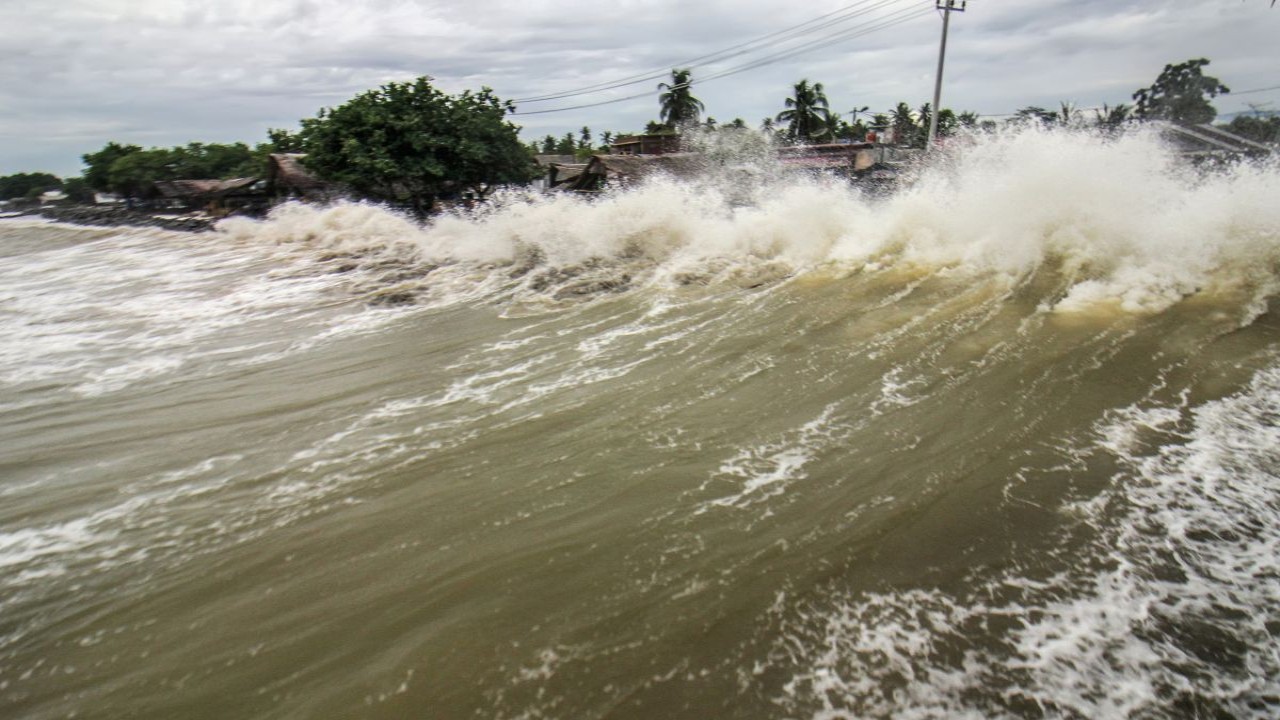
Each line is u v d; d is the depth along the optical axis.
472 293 14.51
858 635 4.06
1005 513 5.12
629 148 39.53
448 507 5.78
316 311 14.15
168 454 7.39
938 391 7.27
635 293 12.83
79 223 52.16
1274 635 3.90
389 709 3.78
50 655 4.46
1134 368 7.42
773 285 12.24
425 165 29.69
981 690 3.64
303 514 5.89
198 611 4.77
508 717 3.66
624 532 5.22
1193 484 5.35
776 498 5.53
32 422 8.74
